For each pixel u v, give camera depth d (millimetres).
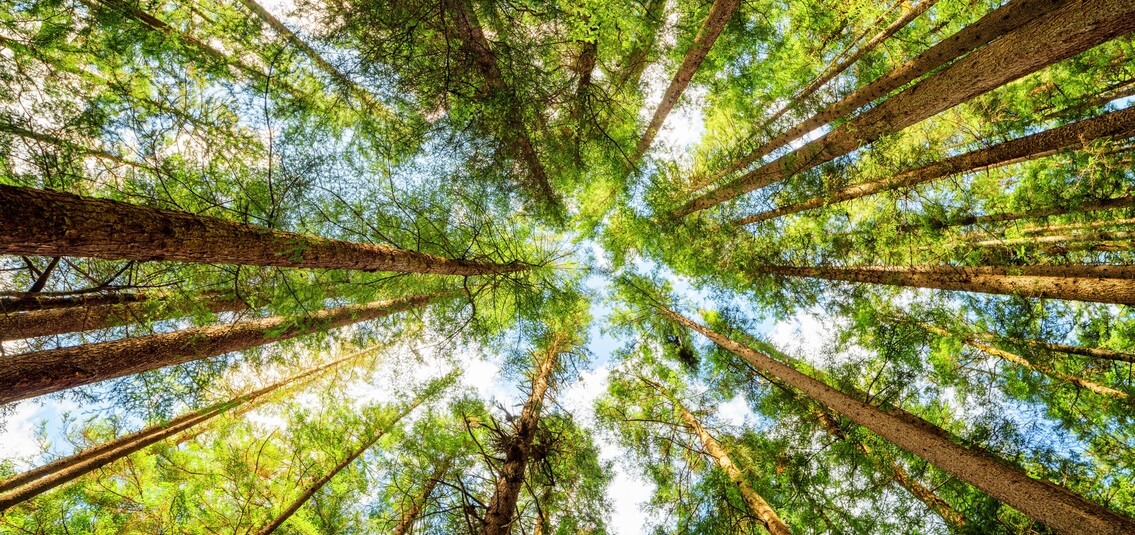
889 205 7730
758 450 9484
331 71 5109
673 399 11539
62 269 4898
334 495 7855
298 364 7676
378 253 4938
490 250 8258
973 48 5988
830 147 6418
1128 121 4918
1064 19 3533
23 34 4402
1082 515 3912
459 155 6633
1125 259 7422
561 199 8812
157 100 5281
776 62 8906
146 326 5336
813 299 9180
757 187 7898
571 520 8820
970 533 6398
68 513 6152
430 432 8906
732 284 9727
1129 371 6965
